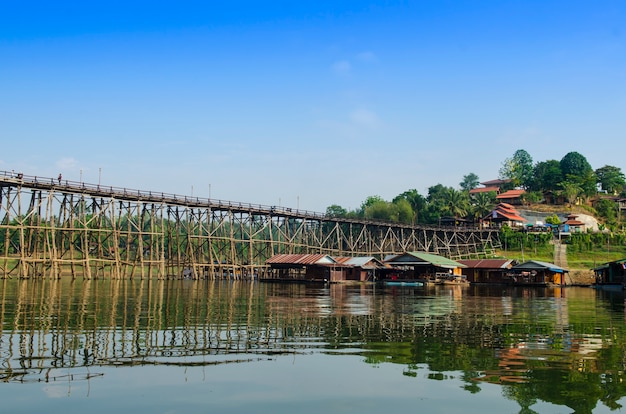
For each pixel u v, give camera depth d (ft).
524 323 74.54
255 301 107.86
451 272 236.84
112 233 186.80
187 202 205.26
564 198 437.58
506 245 342.03
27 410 32.55
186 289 146.10
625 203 430.20
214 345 53.06
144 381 39.22
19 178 158.20
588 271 265.95
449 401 35.14
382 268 230.27
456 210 401.49
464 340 57.67
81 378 39.78
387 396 36.11
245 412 32.76
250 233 226.99
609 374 42.09
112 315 76.23
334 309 92.32
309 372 42.29
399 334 61.67
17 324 65.36
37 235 166.20
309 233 280.10
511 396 36.22
